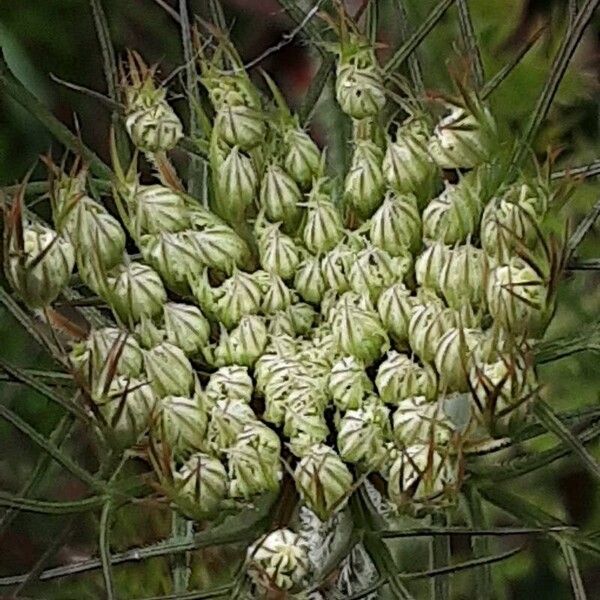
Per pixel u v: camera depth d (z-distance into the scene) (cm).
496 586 25
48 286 19
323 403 19
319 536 19
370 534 19
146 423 19
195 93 21
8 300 19
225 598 19
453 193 19
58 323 19
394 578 19
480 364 19
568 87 25
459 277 19
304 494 19
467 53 20
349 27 20
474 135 20
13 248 19
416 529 19
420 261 19
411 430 19
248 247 20
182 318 19
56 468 22
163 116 20
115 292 19
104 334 19
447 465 19
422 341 19
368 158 20
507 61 25
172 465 19
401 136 20
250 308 20
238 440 19
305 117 21
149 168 22
